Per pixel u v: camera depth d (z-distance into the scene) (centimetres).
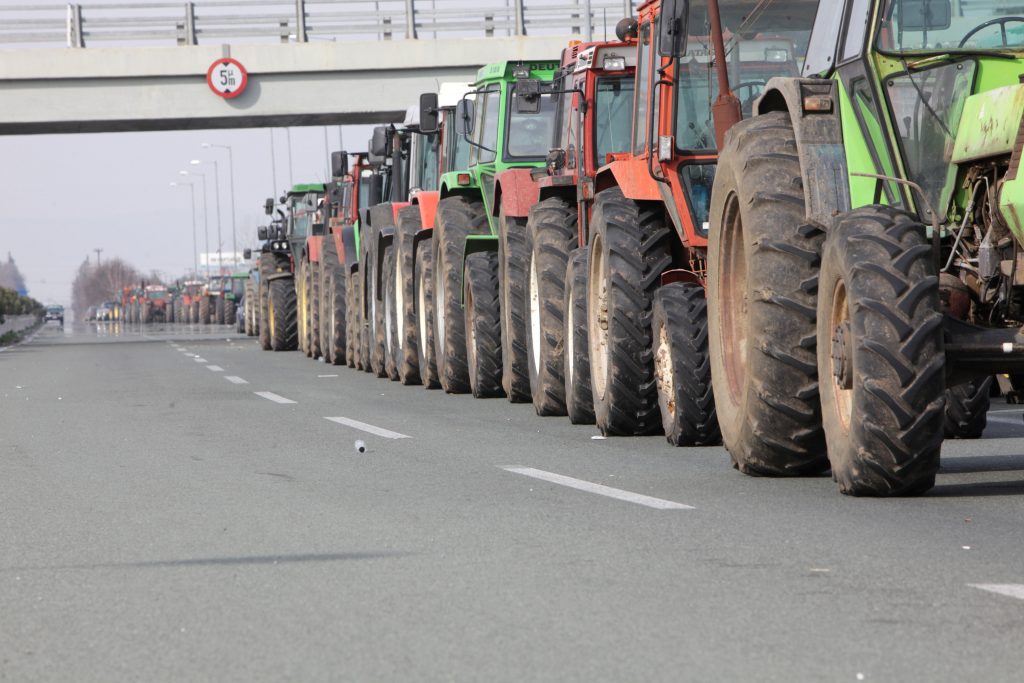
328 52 9175
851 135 1858
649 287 2562
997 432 2531
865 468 1666
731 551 1404
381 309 4897
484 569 1359
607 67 2956
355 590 1283
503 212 3438
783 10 2391
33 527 1714
